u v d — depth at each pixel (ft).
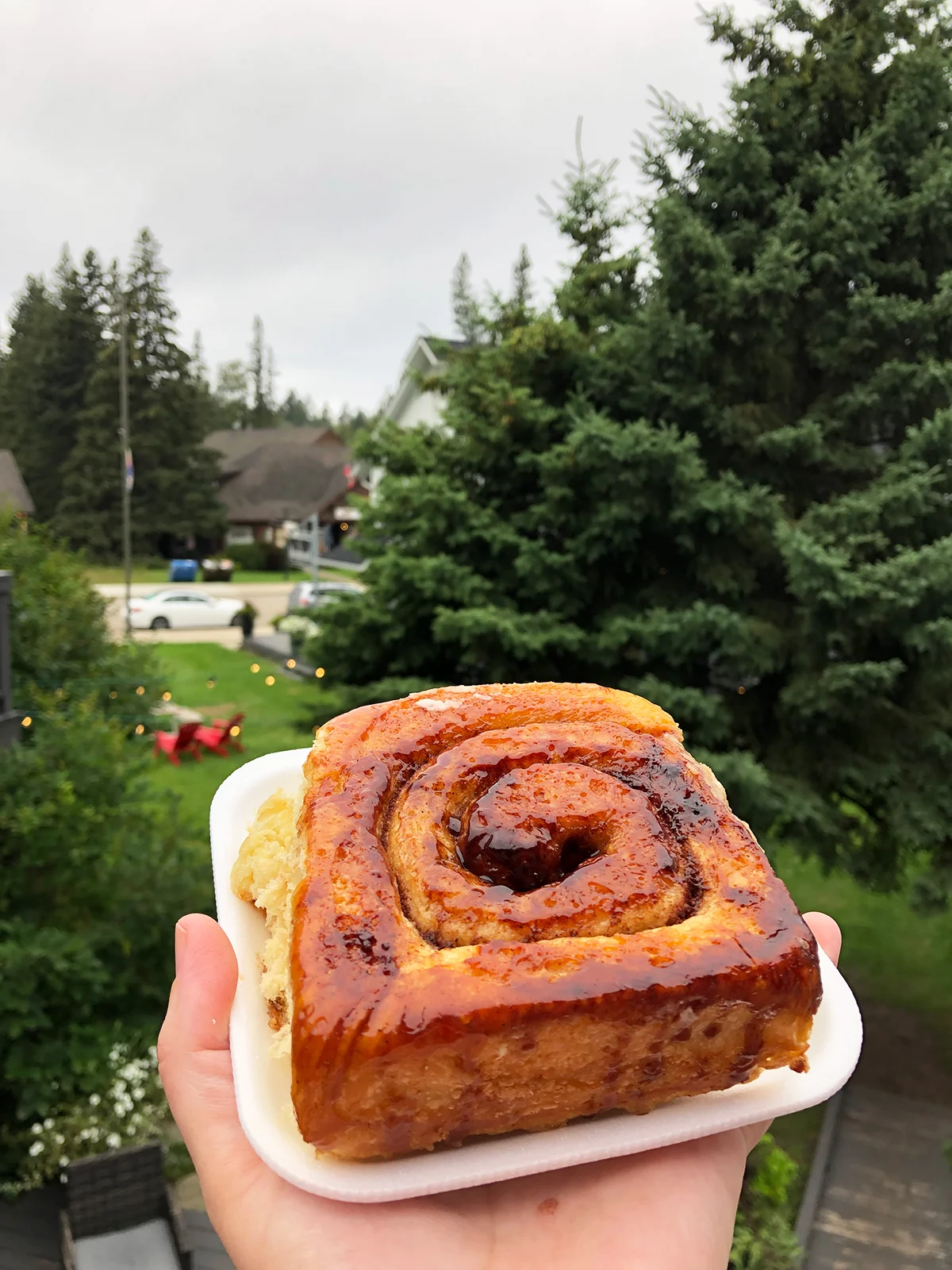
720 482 21.74
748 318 21.66
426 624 25.52
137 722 33.45
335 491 215.51
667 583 24.00
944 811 21.52
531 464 24.08
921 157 21.80
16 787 19.20
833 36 22.24
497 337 27.32
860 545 20.47
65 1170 15.83
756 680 22.84
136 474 170.50
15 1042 17.98
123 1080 18.35
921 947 30.14
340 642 25.88
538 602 24.50
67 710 26.94
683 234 20.75
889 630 20.42
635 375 22.90
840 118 23.47
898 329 21.25
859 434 23.00
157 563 174.19
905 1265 18.13
